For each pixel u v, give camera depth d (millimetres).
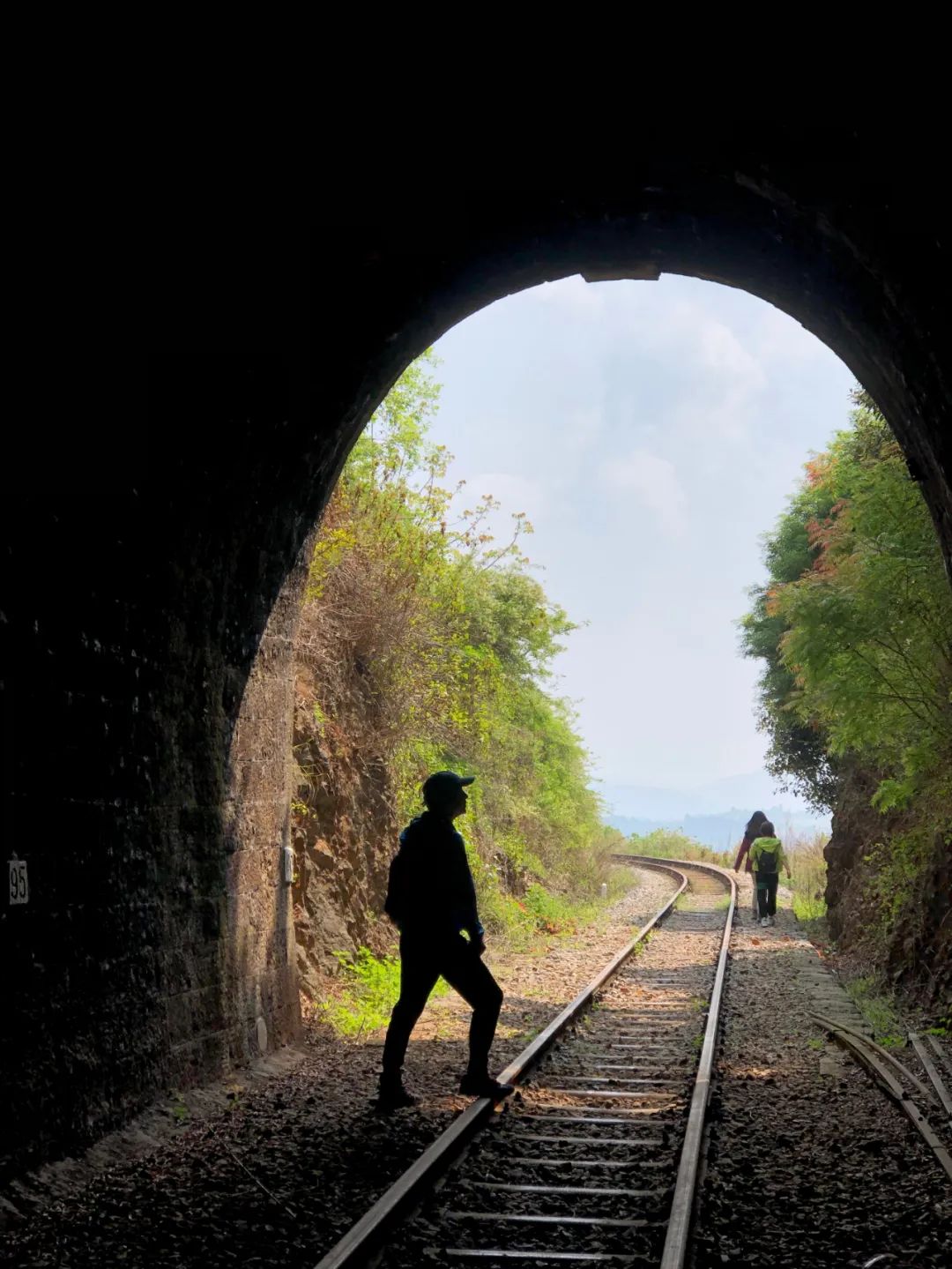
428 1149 6520
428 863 8336
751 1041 11070
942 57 6402
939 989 11578
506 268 9773
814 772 26312
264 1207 5898
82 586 6625
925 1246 5336
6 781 6000
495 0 6824
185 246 6805
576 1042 10789
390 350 9664
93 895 6969
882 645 13672
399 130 7625
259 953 9805
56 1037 6523
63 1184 6266
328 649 14922
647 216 9258
